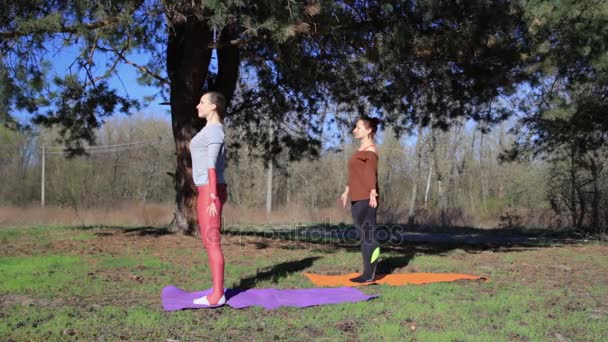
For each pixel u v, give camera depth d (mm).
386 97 10805
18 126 8359
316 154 13203
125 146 36281
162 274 6352
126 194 36094
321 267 7129
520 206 29578
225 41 7793
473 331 4176
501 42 7902
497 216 29797
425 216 27984
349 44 7891
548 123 14289
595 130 14727
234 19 6266
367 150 6207
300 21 6258
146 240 9188
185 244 8758
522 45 8211
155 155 36938
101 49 7543
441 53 8477
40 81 6758
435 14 7465
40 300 4969
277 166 14086
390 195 37375
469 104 11008
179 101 9680
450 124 11781
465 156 35844
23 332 3912
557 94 8742
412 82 9875
